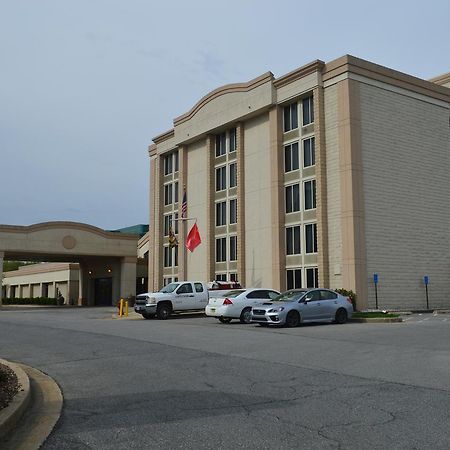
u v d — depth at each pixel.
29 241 49.66
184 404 7.72
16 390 8.16
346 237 30.11
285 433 6.18
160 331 18.91
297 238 33.97
